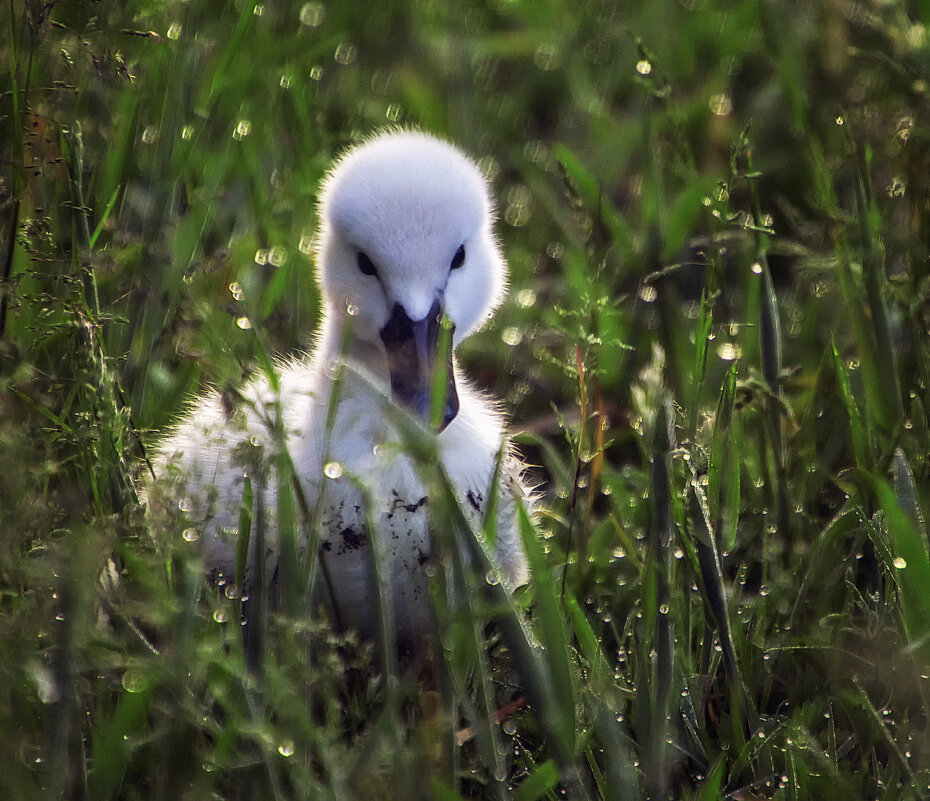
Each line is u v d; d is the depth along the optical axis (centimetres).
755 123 1241
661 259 1000
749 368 898
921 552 603
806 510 800
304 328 1005
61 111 838
